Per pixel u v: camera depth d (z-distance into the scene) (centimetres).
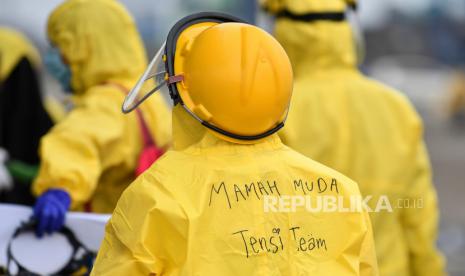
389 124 676
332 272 434
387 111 680
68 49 695
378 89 687
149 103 668
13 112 898
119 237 422
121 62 693
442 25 5819
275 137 452
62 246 584
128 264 416
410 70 5106
